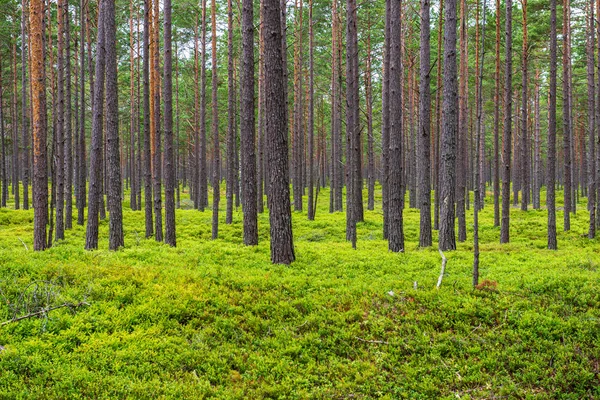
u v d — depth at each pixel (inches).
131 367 241.3
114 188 547.8
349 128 733.9
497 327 292.5
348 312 313.1
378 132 1809.8
